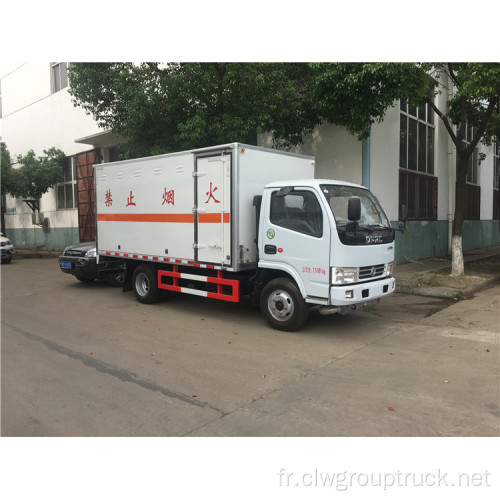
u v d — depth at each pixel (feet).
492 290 32.53
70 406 13.43
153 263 28.30
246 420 12.48
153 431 11.89
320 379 15.51
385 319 24.23
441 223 50.37
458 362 17.21
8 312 26.50
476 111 40.29
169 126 36.04
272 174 23.72
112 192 30.17
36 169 68.33
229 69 33.40
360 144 37.45
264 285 23.12
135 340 20.48
